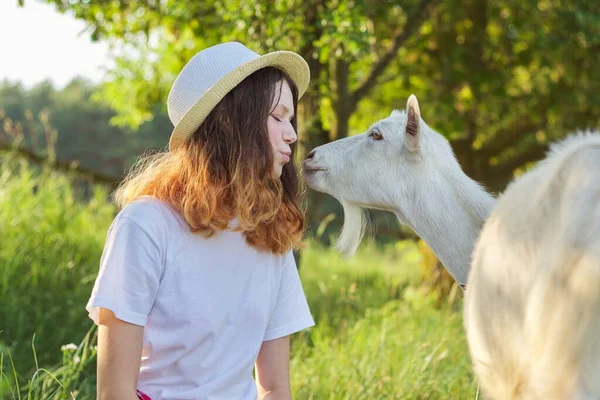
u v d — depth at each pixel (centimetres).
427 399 389
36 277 550
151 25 673
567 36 708
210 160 209
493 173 858
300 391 404
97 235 718
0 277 539
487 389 206
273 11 516
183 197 208
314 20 545
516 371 187
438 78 809
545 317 169
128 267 199
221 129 211
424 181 319
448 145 326
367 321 548
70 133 4978
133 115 896
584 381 163
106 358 199
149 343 206
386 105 863
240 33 537
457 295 657
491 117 870
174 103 223
